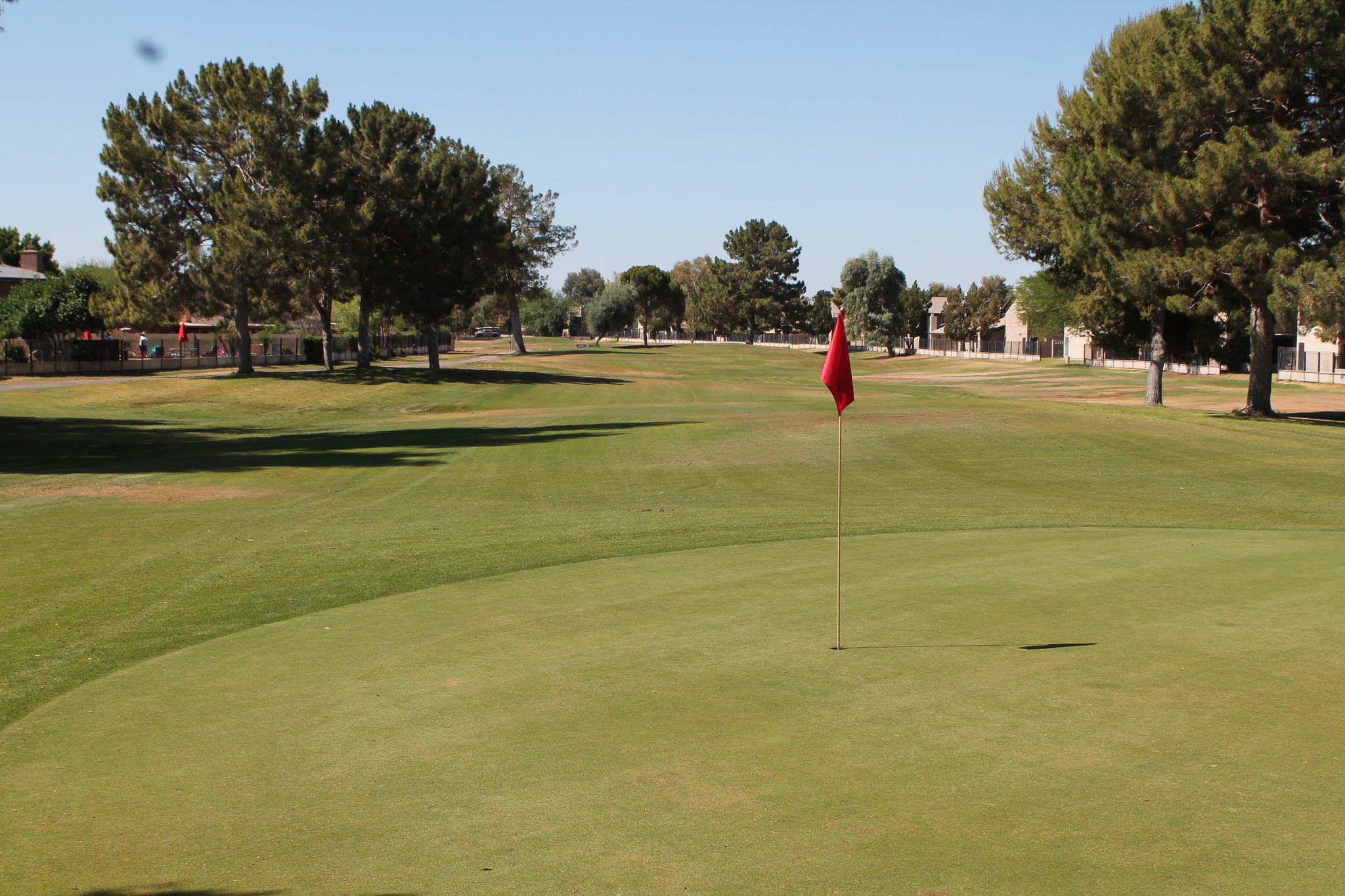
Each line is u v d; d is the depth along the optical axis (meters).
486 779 5.42
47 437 31.70
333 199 56.03
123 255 51.47
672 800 5.07
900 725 6.07
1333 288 26.44
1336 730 5.82
